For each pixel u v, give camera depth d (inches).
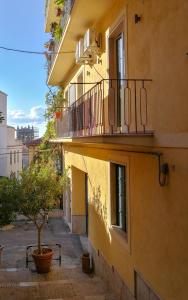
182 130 213.5
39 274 441.1
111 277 376.8
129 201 318.3
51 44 645.9
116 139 267.9
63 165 765.3
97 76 420.2
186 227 212.2
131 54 301.4
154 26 251.1
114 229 366.3
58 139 615.8
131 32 300.0
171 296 233.3
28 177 461.1
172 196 230.7
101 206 423.8
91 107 361.1
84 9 365.7
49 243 590.2
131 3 298.0
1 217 450.3
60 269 462.9
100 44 397.1
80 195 659.4
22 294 372.5
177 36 217.0
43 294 372.5
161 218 248.4
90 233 490.0
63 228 703.1
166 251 240.7
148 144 256.1
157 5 245.0
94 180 462.3
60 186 470.6
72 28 430.0
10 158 1541.6
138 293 297.7
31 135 2316.7
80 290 384.2
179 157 220.5
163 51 237.3
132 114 298.5
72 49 520.4
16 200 443.8
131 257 313.1
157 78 248.2
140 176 289.7
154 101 254.1
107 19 369.1
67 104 713.6
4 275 436.1
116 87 348.5
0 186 452.1
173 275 230.2
